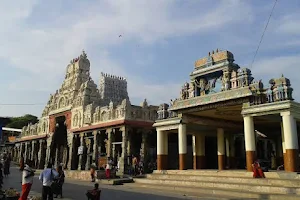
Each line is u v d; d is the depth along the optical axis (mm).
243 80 19828
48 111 55531
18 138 68250
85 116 42156
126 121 33875
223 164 26531
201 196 15766
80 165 40625
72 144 43969
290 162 16703
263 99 18812
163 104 27109
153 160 37312
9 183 23609
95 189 11820
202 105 22438
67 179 30016
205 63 22906
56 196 15828
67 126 46719
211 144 32531
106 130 37156
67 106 47969
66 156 47469
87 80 46000
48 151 51938
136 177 25219
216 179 19188
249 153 18578
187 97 24156
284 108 17125
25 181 12016
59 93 52812
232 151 30875
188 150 35031
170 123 25344
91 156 42312
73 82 49000
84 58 50375
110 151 35625
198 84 23562
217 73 22109
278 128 27984
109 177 27188
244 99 19453
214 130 29375
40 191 18688
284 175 16391
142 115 36219
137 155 36594
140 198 15336
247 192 15422
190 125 26141
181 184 20203
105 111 38000
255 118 20656
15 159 70125
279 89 17859
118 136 39938
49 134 52531
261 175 17328
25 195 11906
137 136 38938
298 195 13859
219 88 21750
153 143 38875
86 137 42156
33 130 61188
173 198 15305
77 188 20781
